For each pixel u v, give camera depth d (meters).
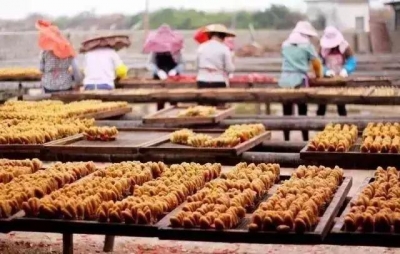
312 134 13.27
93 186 5.69
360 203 5.14
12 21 20.73
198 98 11.34
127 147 7.35
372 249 6.51
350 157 6.83
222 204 5.16
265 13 20.94
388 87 11.95
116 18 21.81
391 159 6.73
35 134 7.76
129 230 4.96
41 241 6.82
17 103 10.56
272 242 4.74
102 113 10.12
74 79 12.40
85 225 5.03
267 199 5.62
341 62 12.99
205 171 6.08
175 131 8.15
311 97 10.84
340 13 18.92
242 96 11.15
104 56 12.68
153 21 22.25
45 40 12.08
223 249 6.57
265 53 19.77
